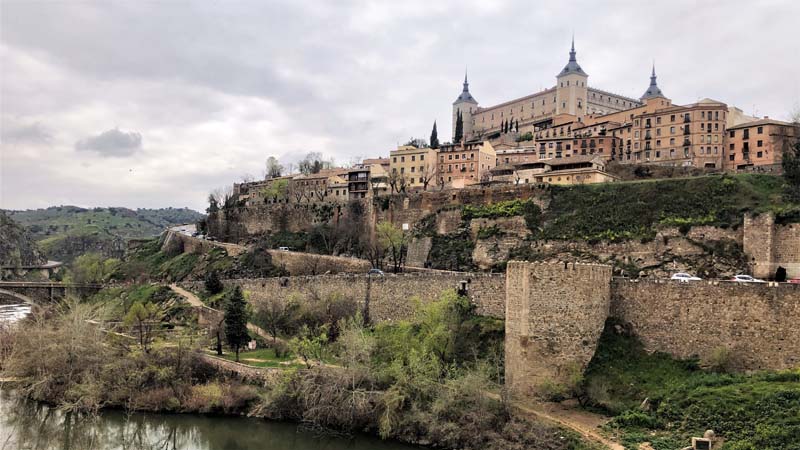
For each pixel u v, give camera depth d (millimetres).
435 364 65625
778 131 156125
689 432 48219
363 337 72438
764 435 44438
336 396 67562
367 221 155250
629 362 58250
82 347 84375
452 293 78312
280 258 142625
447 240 130875
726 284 56812
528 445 51500
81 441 71562
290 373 72375
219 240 185500
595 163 152750
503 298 77000
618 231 107812
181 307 110875
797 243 89750
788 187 102625
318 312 91000
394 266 124750
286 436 67750
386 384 67125
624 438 49094
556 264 58281
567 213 119438
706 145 166250
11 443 70500
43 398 81375
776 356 53656
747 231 93312
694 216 102438
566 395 56906
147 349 85812
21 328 98875
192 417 74438
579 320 57844
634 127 181250
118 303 122750
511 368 59531
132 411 75562
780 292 54156
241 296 90438
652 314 59938
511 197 131625
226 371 80188
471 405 59156
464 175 193250
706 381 53406
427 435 60031
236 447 67062
